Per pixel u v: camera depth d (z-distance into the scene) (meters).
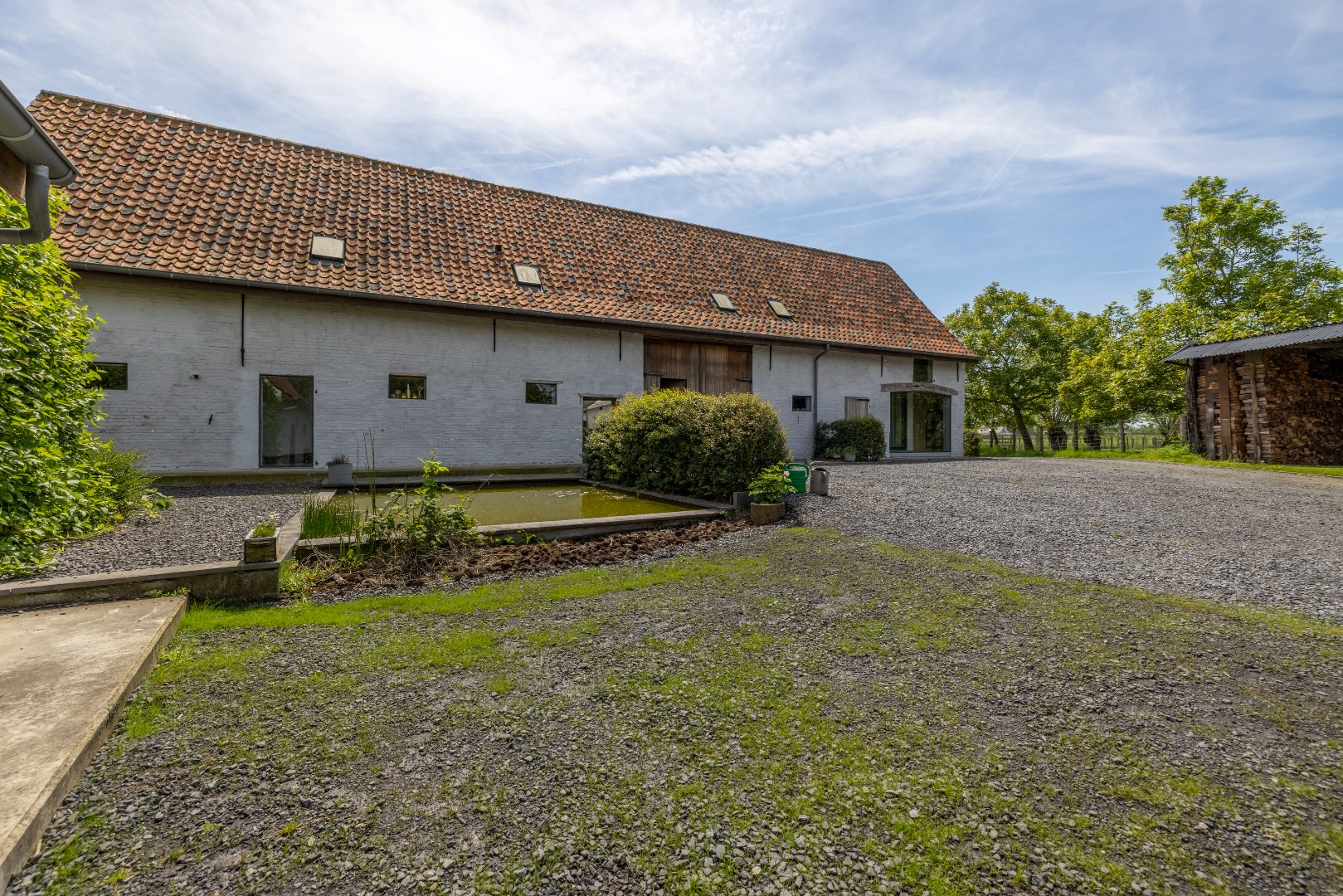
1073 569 4.71
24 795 1.69
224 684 2.66
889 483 9.59
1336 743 2.22
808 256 18.61
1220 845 1.68
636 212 16.09
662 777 1.99
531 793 1.91
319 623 3.50
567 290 12.30
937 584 4.30
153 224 9.00
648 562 5.12
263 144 11.68
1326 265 19.17
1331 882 1.55
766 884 1.53
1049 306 27.05
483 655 3.04
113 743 2.14
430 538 5.14
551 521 6.07
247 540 3.89
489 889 1.51
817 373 15.82
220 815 1.78
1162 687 2.67
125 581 3.54
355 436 10.12
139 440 8.63
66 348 5.34
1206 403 14.61
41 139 3.74
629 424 9.19
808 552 5.31
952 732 2.29
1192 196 20.56
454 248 11.80
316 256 9.94
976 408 28.98
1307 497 8.06
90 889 1.49
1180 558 5.02
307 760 2.08
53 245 5.38
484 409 11.22
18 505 4.26
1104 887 1.53
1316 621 3.54
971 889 1.52
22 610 3.28
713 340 13.80
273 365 9.51
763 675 2.80
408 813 1.81
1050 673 2.82
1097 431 25.88
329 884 1.52
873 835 1.72
